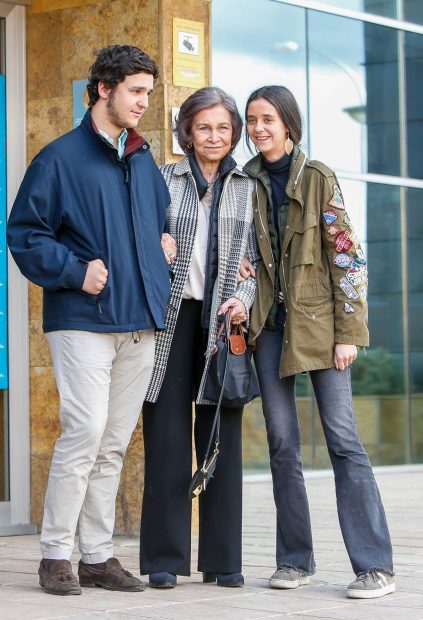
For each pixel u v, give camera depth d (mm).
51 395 7602
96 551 5336
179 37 7395
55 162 5129
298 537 5449
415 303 11711
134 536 7242
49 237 5105
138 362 5270
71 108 7586
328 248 5344
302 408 10945
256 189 5469
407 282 11633
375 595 5145
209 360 5324
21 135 7699
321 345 5281
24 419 7645
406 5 11422
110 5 7488
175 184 5484
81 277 5012
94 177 5129
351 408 5363
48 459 7586
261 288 5438
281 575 5398
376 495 5316
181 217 5418
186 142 5465
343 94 10945
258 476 10523
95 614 4680
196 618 4633
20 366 7629
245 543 7160
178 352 5418
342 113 10961
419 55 11516
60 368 5160
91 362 5105
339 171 11000
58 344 5160
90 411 5121
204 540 5461
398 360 11648
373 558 5246
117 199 5172
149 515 5410
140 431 7238
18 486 7621
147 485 5426
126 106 5125
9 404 7598
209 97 5379
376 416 11516
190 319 5438
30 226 5121
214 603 4984
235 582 5426
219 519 5438
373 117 11219
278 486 5465
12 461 7602
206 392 5305
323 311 5316
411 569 5984
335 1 10836
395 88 11367
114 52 5129
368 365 11461
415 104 11516
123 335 5203
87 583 5352
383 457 11578
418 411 11797
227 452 5461
